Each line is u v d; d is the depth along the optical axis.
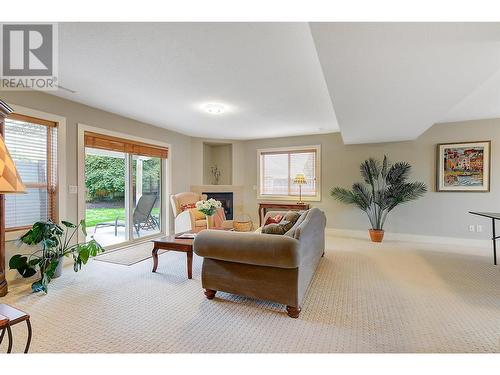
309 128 5.12
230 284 2.22
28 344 1.34
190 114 4.14
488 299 2.31
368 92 2.52
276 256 1.94
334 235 5.47
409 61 1.90
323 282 2.74
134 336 1.75
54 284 2.70
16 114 2.90
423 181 4.81
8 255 2.82
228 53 2.22
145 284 2.71
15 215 2.94
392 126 3.86
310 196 5.77
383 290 2.52
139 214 4.77
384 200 4.64
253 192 6.36
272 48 2.13
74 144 3.52
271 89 3.05
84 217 3.63
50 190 3.27
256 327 1.87
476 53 1.78
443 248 4.26
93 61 2.37
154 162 5.11
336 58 1.86
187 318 2.00
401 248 4.27
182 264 3.40
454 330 1.81
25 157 3.03
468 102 3.53
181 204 5.18
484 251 4.05
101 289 2.57
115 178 4.41
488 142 4.36
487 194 4.39
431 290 2.52
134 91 3.13
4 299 2.33
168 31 1.89
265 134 5.79
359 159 5.32
